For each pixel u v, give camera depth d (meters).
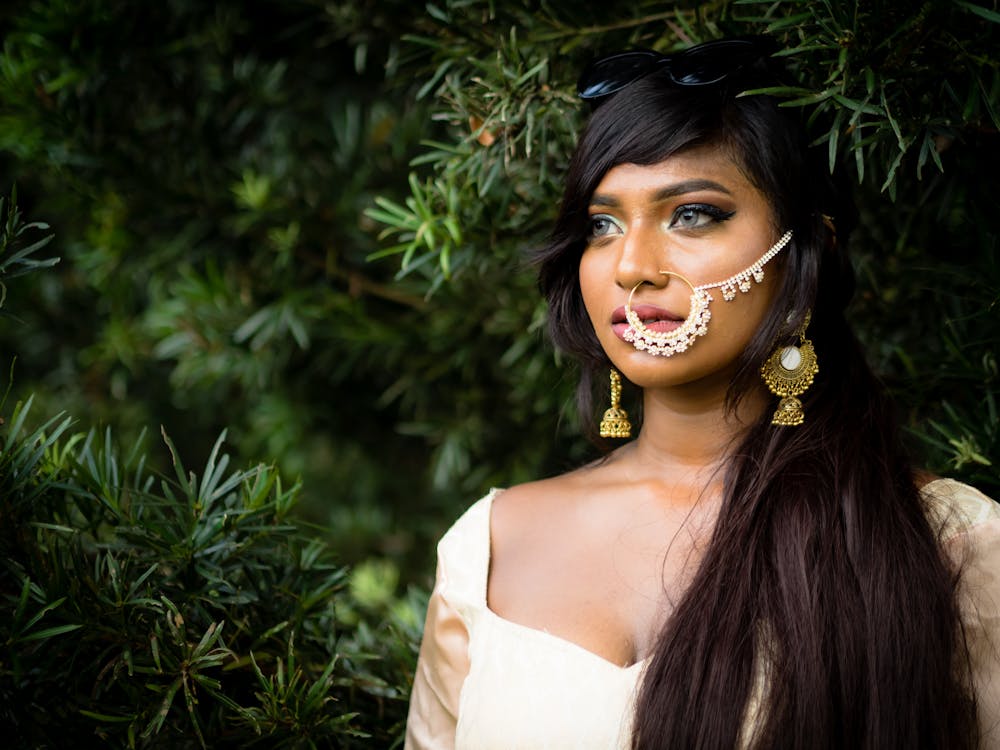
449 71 1.65
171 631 1.22
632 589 1.20
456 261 1.65
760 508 1.17
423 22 1.71
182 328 2.21
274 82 2.14
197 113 2.13
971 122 1.23
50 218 2.50
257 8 2.17
